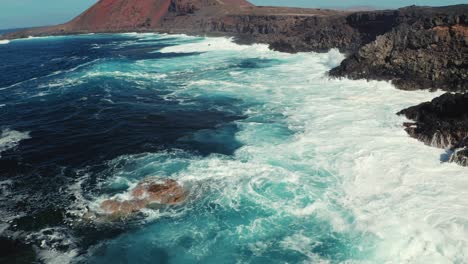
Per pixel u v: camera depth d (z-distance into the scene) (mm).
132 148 20797
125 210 14320
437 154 17141
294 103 26969
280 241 12148
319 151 18234
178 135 22406
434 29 29609
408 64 29312
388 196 13898
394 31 32562
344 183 15141
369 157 17078
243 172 16641
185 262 11586
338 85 31031
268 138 20625
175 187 15391
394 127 20688
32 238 13219
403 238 11562
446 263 10469
